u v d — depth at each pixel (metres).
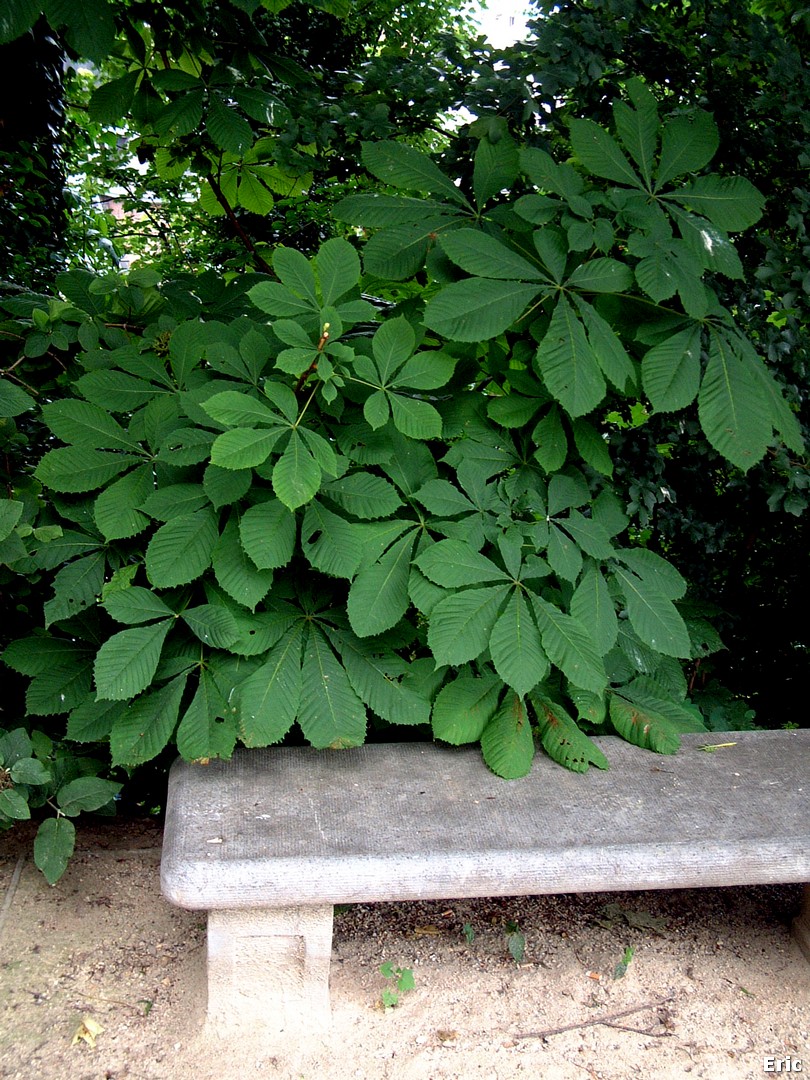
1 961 1.96
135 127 3.20
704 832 1.82
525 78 2.44
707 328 2.22
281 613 2.12
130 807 2.76
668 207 2.11
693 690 3.02
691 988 2.02
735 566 3.10
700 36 2.55
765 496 2.84
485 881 1.71
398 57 2.79
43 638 2.20
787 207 2.55
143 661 1.91
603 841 1.77
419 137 2.95
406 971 1.97
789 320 2.53
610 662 2.44
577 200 2.07
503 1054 1.80
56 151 5.50
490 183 2.27
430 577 2.02
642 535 2.96
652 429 2.60
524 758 2.07
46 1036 1.77
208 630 1.98
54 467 2.06
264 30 5.34
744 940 2.21
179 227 6.42
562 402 1.89
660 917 2.29
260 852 1.68
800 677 3.25
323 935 1.77
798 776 2.10
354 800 1.91
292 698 2.00
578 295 2.04
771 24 2.56
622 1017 1.92
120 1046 1.76
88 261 5.99
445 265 2.15
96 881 2.29
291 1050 1.77
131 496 2.06
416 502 2.23
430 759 2.14
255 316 2.62
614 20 2.50
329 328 1.90
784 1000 2.00
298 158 2.67
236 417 1.80
